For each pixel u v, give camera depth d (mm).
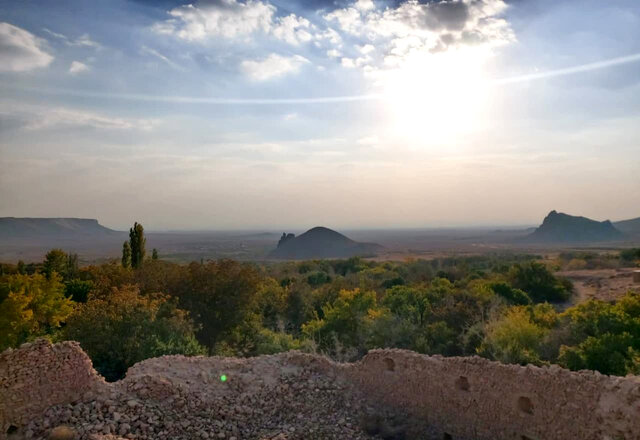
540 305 41781
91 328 23359
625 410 12273
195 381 17828
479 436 15523
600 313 30312
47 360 15094
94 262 137625
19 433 13969
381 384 18594
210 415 16266
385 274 88688
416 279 79562
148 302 27391
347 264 113562
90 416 14750
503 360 26547
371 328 34250
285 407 17688
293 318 52812
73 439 13430
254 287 37406
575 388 13391
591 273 79562
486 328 31547
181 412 15977
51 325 34844
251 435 15711
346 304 38250
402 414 17719
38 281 36031
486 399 15453
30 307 33562
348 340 35125
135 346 23156
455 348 31984
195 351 25531
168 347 23578
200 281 36188
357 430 16609
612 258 101812
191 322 30438
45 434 13820
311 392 18672
